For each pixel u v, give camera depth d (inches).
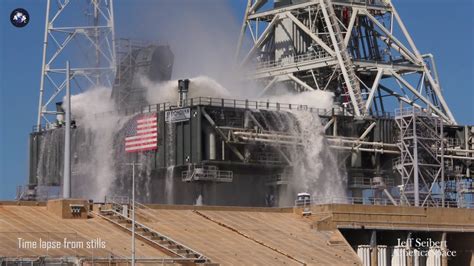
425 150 7416.3
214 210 5999.0
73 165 7554.1
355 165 7411.4
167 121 7071.9
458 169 7741.1
